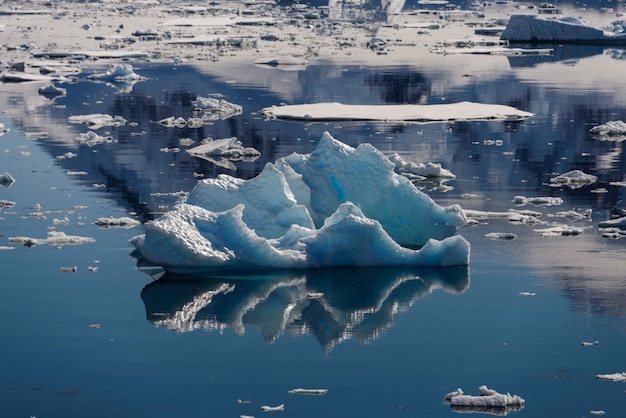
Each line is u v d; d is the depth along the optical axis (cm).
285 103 3934
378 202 1925
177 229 1723
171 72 5041
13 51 6069
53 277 1705
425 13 9488
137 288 1650
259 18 8725
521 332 1452
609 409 1185
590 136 3216
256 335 1441
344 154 1966
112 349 1382
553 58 5747
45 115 3628
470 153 2917
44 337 1427
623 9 9544
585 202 2311
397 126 3381
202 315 1527
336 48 6384
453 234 1923
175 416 1166
